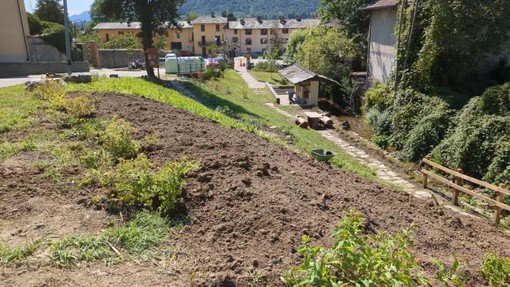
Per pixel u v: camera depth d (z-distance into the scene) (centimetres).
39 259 355
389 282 290
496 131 1152
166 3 2347
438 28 1530
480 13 1462
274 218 462
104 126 762
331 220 497
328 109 2397
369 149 1496
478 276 463
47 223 421
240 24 7681
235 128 1066
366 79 2542
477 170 1168
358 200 620
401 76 1742
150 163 580
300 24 7469
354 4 2980
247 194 511
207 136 800
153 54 2319
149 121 858
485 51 1548
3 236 392
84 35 5669
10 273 334
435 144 1366
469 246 559
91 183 515
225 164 606
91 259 362
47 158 597
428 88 1590
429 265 455
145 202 466
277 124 1658
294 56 3897
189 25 7544
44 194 484
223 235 423
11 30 2945
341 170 938
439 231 590
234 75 3984
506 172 1057
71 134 716
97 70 3291
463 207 940
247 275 357
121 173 509
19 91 1183
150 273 349
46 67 2889
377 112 1808
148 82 1839
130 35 5147
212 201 488
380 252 316
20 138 679
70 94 1072
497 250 574
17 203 460
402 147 1527
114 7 2297
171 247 394
